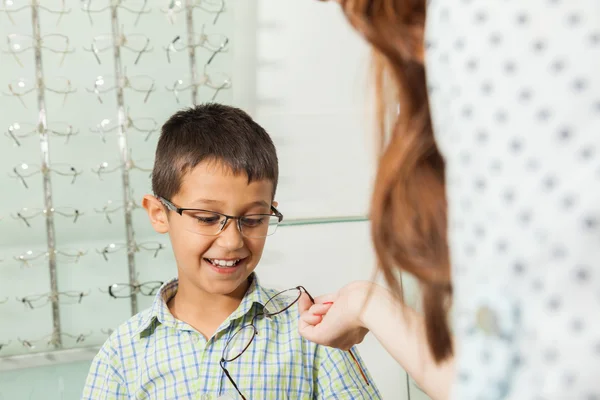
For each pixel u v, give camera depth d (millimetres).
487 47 352
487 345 352
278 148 1503
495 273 347
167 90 1420
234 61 1459
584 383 309
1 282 1357
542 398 320
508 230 340
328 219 1279
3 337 1356
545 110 328
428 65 389
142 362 1067
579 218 313
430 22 387
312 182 1522
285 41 1486
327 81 1519
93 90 1377
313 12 1495
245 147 1008
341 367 1036
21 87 1328
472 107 358
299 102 1507
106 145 1396
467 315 365
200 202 994
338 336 669
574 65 321
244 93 1475
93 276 1401
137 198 1413
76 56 1372
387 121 444
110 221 1404
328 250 1476
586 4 322
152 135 1418
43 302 1365
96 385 1070
